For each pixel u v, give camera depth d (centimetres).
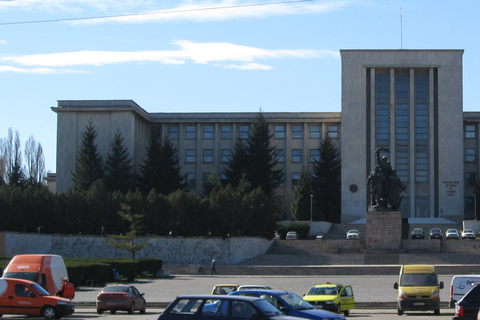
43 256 4044
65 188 11688
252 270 7038
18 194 8194
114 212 8638
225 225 8594
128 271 6234
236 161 11625
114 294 3903
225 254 8375
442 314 3938
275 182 11706
